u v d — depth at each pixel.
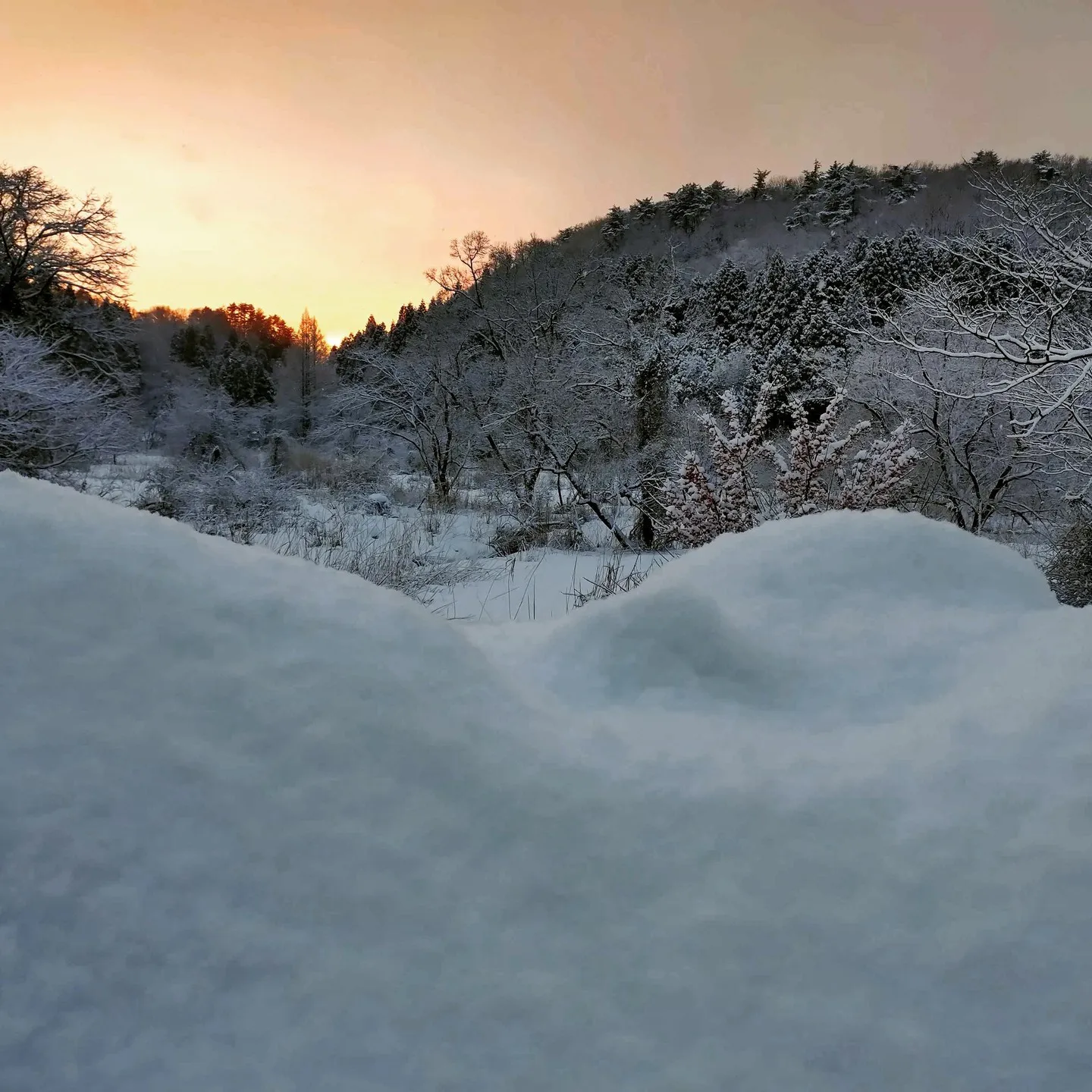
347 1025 1.34
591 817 1.79
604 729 2.15
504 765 1.87
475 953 1.48
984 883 1.64
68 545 2.00
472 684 2.12
